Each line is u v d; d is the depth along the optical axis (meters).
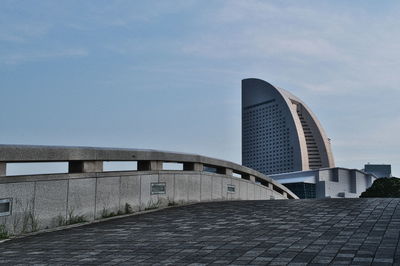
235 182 20.31
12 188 9.77
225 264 6.06
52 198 10.73
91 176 11.95
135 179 13.66
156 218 11.81
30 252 7.61
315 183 167.62
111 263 6.46
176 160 15.92
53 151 10.74
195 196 16.88
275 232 8.68
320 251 6.67
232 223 10.22
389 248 6.71
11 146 9.75
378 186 47.12
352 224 9.18
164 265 6.17
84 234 9.48
